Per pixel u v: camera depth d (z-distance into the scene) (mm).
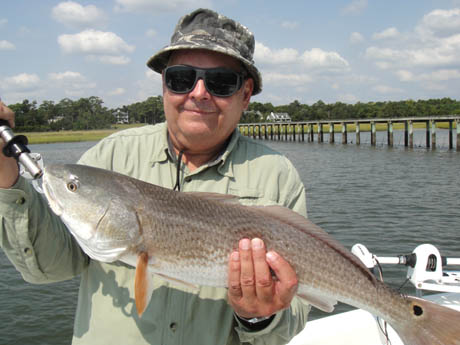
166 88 741
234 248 687
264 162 791
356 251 1192
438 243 3186
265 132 21734
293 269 686
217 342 708
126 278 711
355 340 1132
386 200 4953
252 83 811
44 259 670
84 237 677
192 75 719
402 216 4082
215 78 723
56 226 690
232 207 714
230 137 793
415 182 6328
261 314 654
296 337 1126
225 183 767
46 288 2572
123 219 675
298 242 707
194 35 725
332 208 4527
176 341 690
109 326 690
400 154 11078
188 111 724
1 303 2363
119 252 680
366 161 9539
